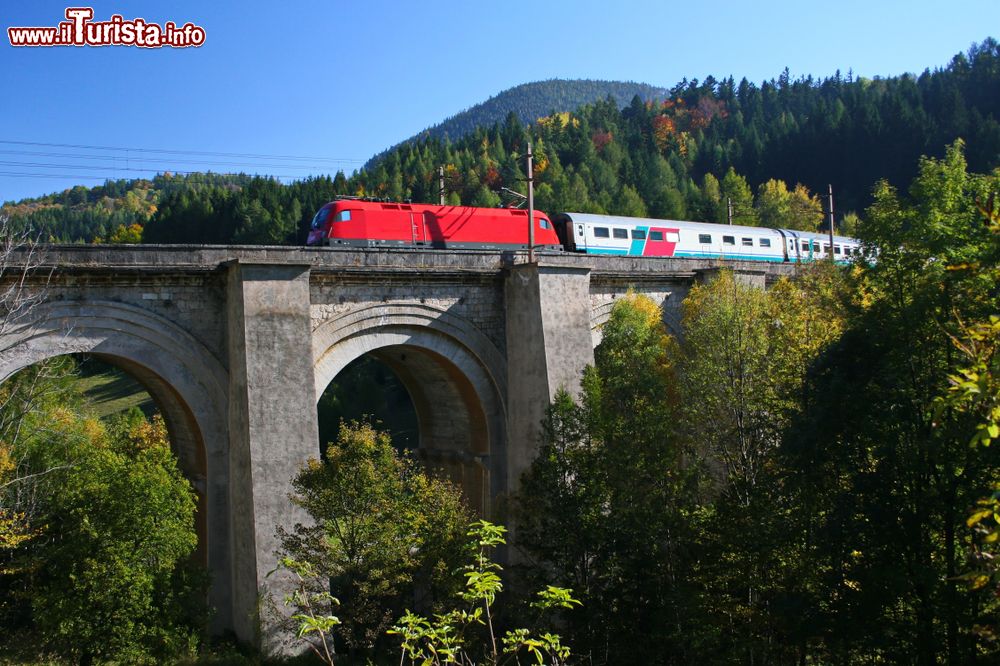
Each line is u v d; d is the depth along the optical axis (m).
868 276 20.95
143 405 70.81
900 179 106.25
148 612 20.61
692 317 29.50
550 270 27.41
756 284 35.16
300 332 23.14
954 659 17.22
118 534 20.31
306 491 20.22
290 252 24.12
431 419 32.09
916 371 18.61
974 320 17.11
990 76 122.06
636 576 19.66
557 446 21.75
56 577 20.89
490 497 28.72
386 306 26.14
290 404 22.67
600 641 19.56
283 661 21.08
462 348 28.03
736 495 21.53
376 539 19.44
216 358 23.41
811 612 18.44
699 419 25.30
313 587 21.86
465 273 27.56
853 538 18.41
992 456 16.20
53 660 21.20
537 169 116.12
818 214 104.81
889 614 18.67
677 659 19.70
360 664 21.52
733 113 162.00
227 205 91.44
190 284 23.12
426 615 22.39
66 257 21.14
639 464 20.56
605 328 28.08
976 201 11.38
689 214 106.00
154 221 97.75
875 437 18.38
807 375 21.05
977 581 9.72
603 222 41.69
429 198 106.81
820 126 122.94
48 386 30.20
